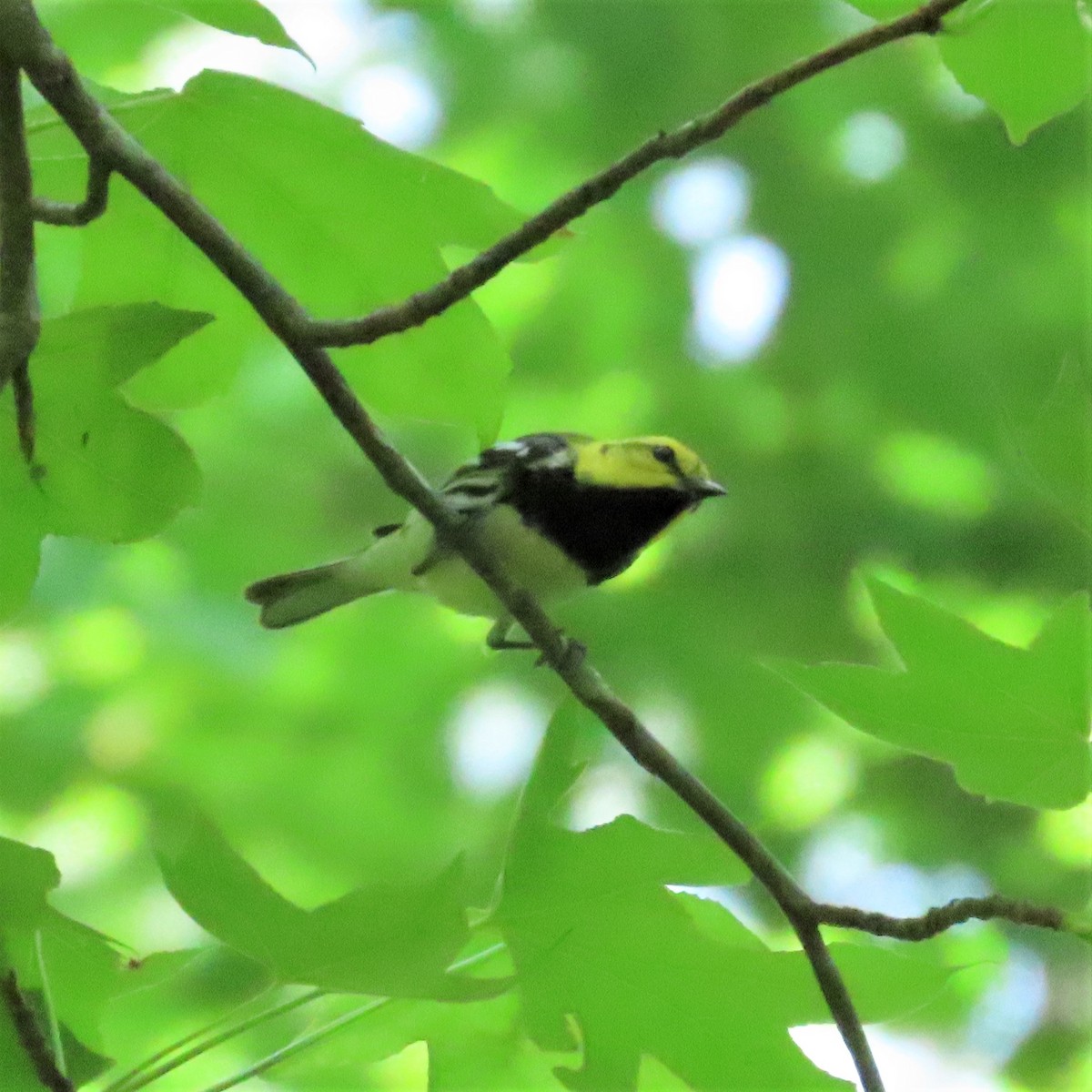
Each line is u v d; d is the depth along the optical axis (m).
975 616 13.11
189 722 12.13
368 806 11.91
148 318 4.25
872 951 4.30
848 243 13.88
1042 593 13.13
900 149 14.04
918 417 13.66
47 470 4.46
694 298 14.09
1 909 3.78
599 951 4.04
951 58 4.19
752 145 13.98
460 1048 4.36
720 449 13.89
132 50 11.75
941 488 13.73
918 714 3.86
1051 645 3.79
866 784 12.70
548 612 7.67
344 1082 5.09
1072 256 13.66
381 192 4.82
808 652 13.30
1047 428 3.56
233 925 3.50
